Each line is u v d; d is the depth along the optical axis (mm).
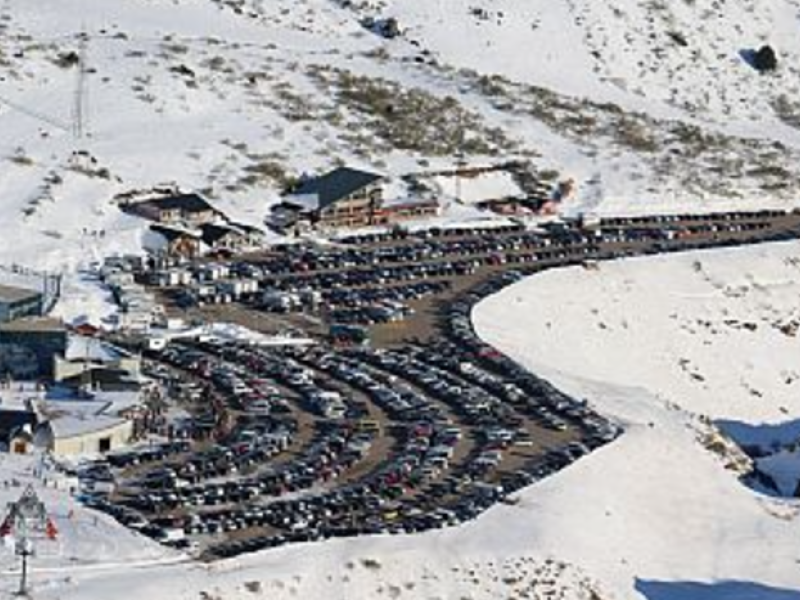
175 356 139250
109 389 129500
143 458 118875
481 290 164500
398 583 107750
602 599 111625
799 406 165000
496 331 155250
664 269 178250
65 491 112375
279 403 131375
